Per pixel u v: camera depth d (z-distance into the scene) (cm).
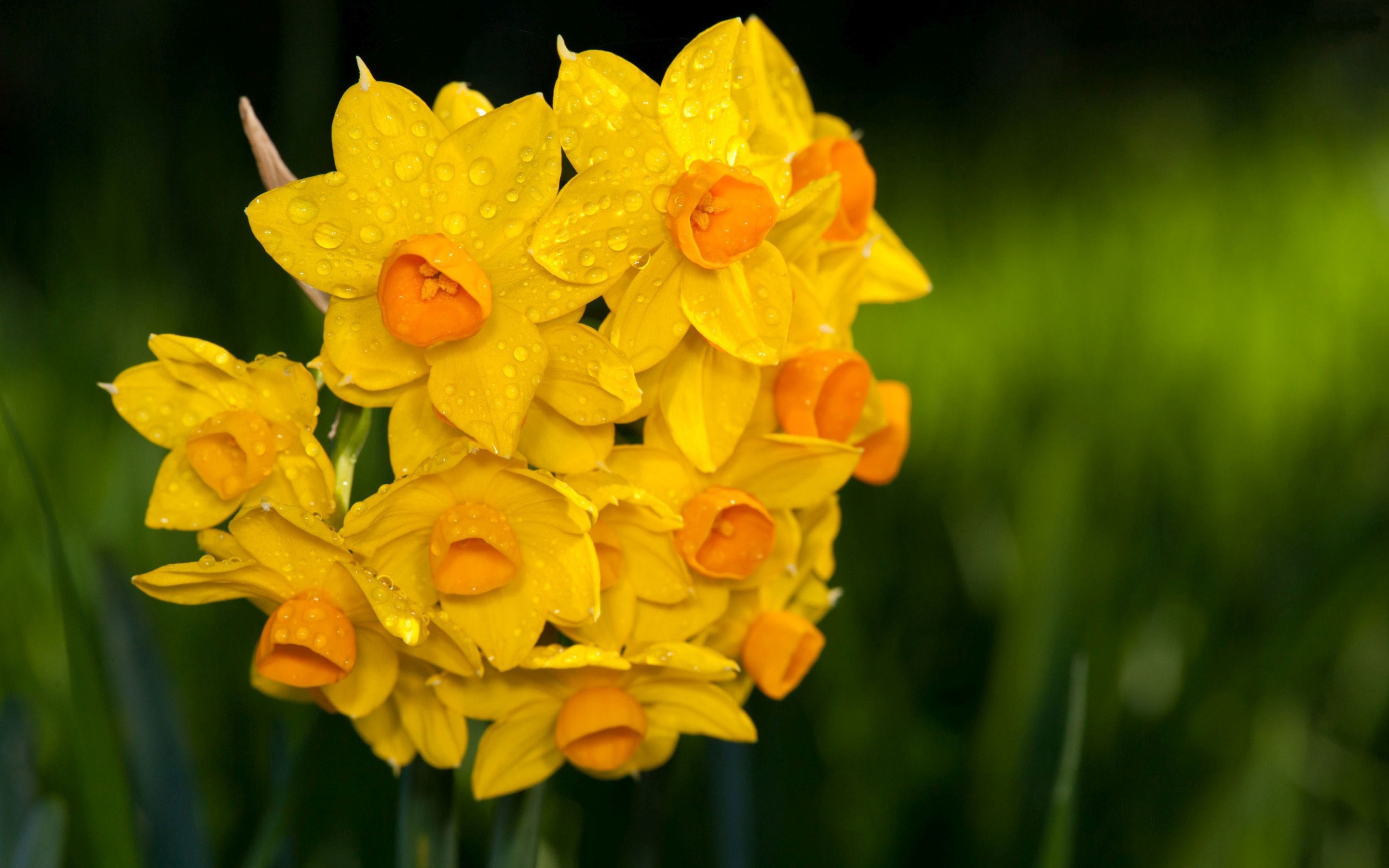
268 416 50
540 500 49
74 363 86
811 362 50
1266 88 207
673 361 50
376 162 49
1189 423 90
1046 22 235
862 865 60
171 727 55
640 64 52
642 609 50
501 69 57
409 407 49
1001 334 115
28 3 131
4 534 67
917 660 72
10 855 54
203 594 50
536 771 51
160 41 113
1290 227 136
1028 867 57
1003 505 80
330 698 50
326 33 72
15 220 119
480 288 48
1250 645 64
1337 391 96
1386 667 66
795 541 51
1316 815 61
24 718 55
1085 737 62
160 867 54
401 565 50
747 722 51
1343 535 60
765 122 51
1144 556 69
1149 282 118
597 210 49
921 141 199
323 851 58
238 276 94
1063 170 177
